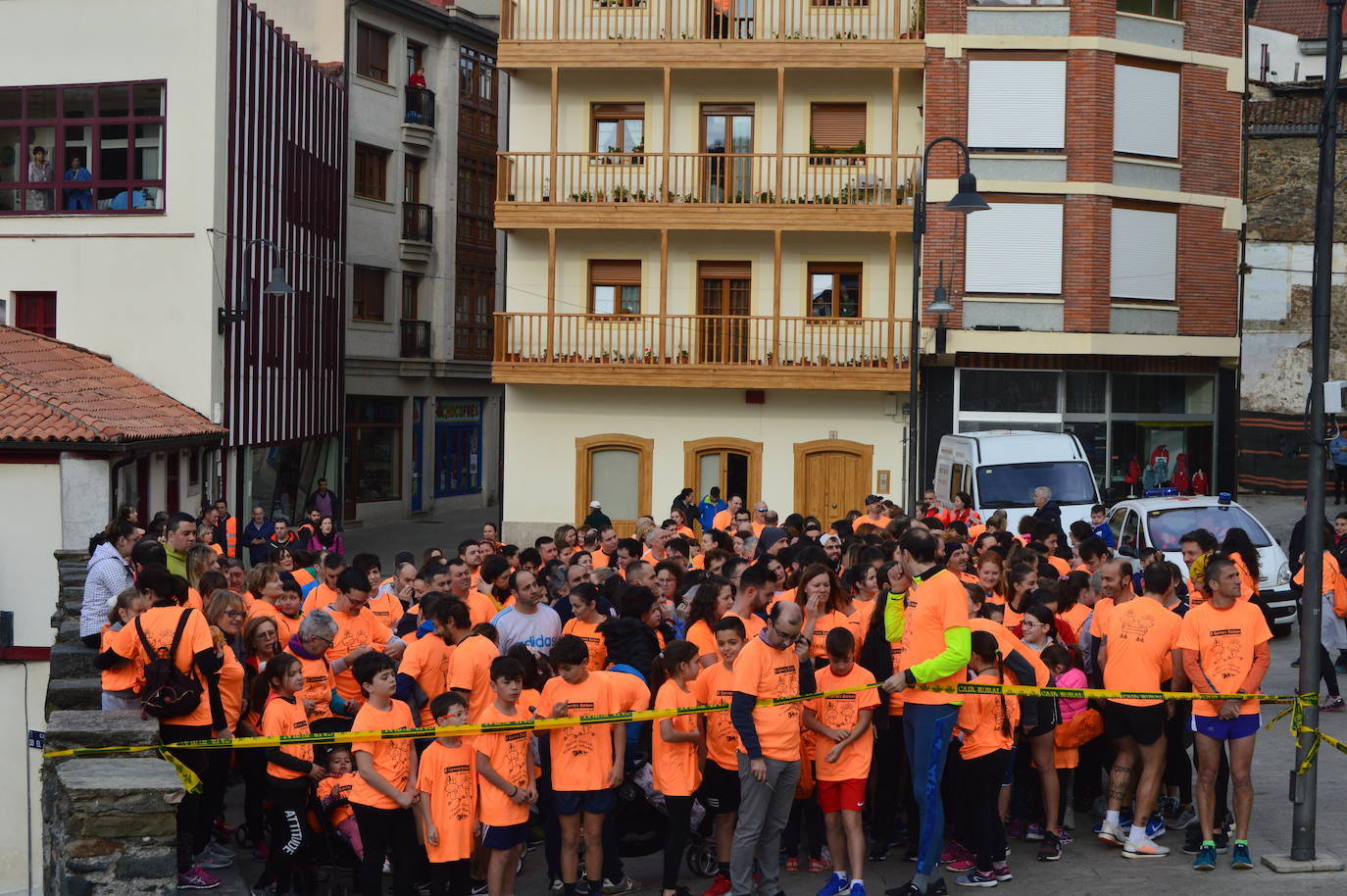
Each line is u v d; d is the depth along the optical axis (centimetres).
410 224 4503
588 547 1639
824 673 982
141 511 2445
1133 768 1139
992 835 994
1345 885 991
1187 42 3203
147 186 2945
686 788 973
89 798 859
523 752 941
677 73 3281
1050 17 3102
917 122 3256
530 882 1053
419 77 4509
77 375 2623
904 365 3175
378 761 930
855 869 956
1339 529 1752
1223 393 3316
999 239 3128
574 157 3319
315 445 3900
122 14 2939
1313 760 1032
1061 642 1116
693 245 3309
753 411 3281
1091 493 2381
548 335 3247
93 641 1334
